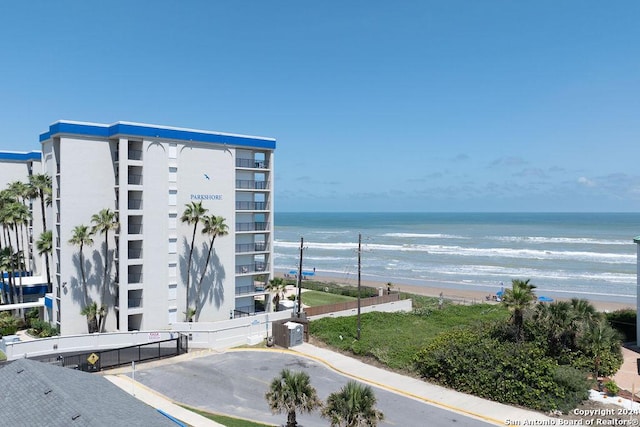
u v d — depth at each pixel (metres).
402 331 44.53
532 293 33.50
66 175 42.28
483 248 140.00
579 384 28.64
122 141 42.69
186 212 45.25
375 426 19.98
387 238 180.50
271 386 22.28
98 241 44.25
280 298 53.16
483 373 30.17
